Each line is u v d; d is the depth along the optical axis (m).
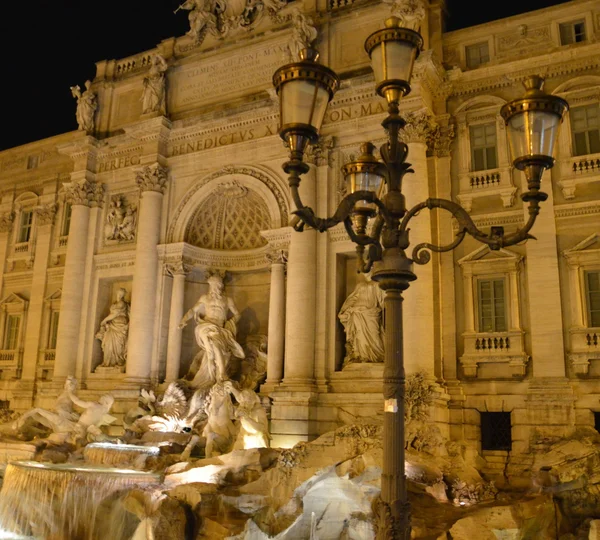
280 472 19.08
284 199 28.14
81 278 32.75
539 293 23.84
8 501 20.75
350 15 28.31
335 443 20.53
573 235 23.94
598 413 22.59
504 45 26.58
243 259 31.20
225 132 30.47
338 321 26.52
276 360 27.02
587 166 24.02
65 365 31.64
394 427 9.80
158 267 30.48
